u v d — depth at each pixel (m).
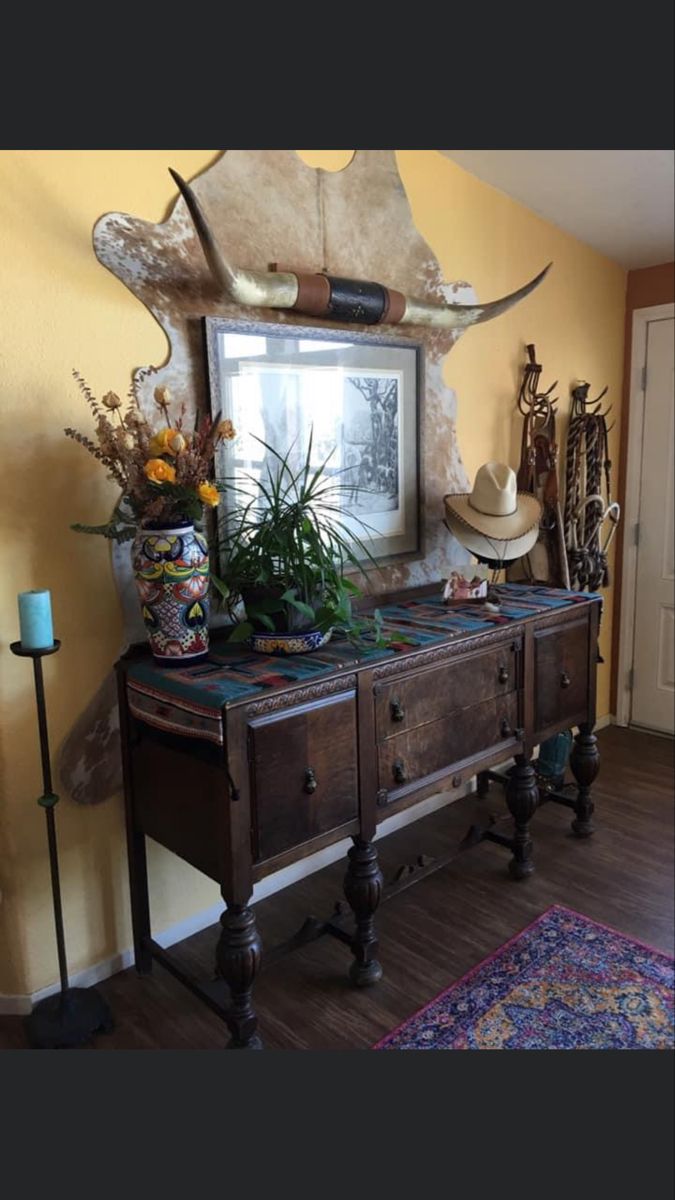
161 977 2.10
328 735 1.82
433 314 2.50
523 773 2.48
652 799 3.12
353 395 2.43
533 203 2.97
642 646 3.84
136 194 1.92
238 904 1.69
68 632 1.93
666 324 3.54
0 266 1.73
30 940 1.95
